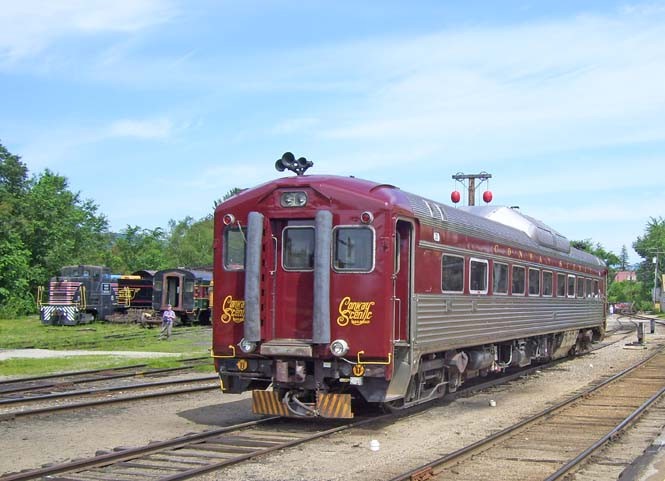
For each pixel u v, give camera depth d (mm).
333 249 10289
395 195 10617
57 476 7520
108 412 11898
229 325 10719
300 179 10617
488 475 7973
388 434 10297
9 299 52688
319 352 10109
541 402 13781
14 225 55094
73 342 28734
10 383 15664
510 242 15797
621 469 8352
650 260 107062
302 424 10883
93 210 84875
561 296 20578
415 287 11008
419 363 11336
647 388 15883
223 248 10875
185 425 10844
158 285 41812
